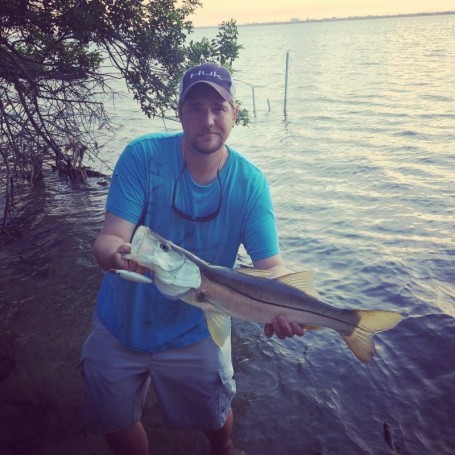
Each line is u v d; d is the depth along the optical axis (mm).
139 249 2271
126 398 2787
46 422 3990
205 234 2678
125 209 2543
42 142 11984
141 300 2646
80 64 10883
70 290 6301
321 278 7105
